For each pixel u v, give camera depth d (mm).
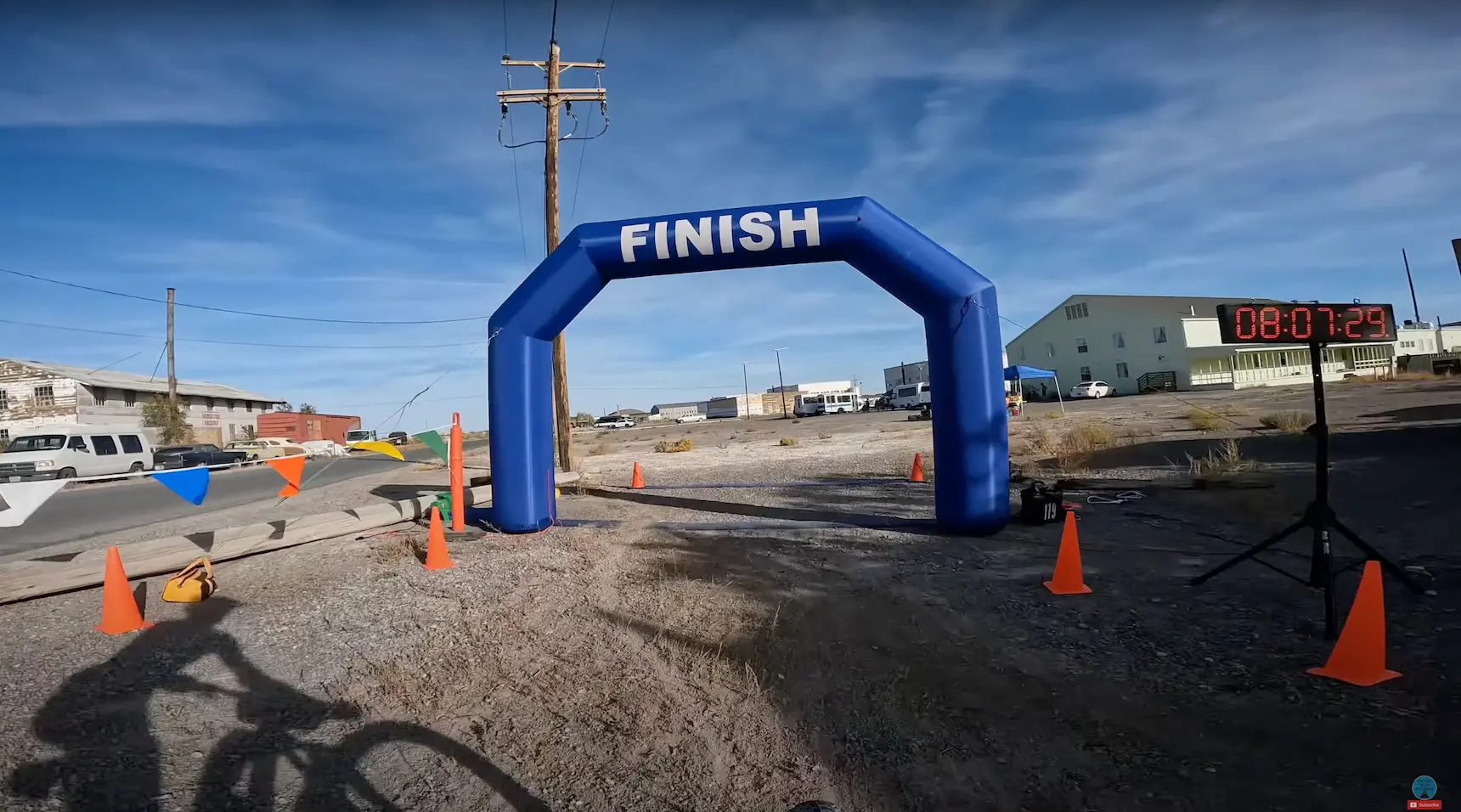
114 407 45969
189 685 4566
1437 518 7312
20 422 41844
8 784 3375
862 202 8523
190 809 3186
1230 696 3850
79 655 5141
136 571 7078
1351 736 3373
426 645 5266
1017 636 4938
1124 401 44719
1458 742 3254
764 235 8617
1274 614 5031
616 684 4504
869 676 4430
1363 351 61844
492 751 3719
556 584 6867
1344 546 6613
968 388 8227
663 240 8844
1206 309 59656
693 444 32562
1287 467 11242
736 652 4934
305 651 5168
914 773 3334
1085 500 9773
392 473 23203
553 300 9250
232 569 7699
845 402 80188
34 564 6793
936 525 8703
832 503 11039
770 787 3309
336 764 3586
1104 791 3094
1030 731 3639
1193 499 9352
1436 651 4230
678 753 3648
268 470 28062
